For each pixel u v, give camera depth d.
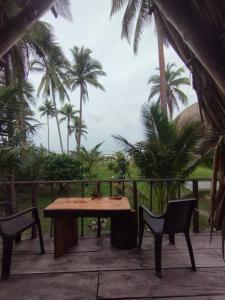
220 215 1.43
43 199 9.31
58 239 2.78
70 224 3.03
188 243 2.54
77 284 2.27
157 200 5.67
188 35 1.27
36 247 3.07
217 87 1.34
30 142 5.34
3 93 4.59
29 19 2.03
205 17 1.23
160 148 5.56
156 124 5.79
